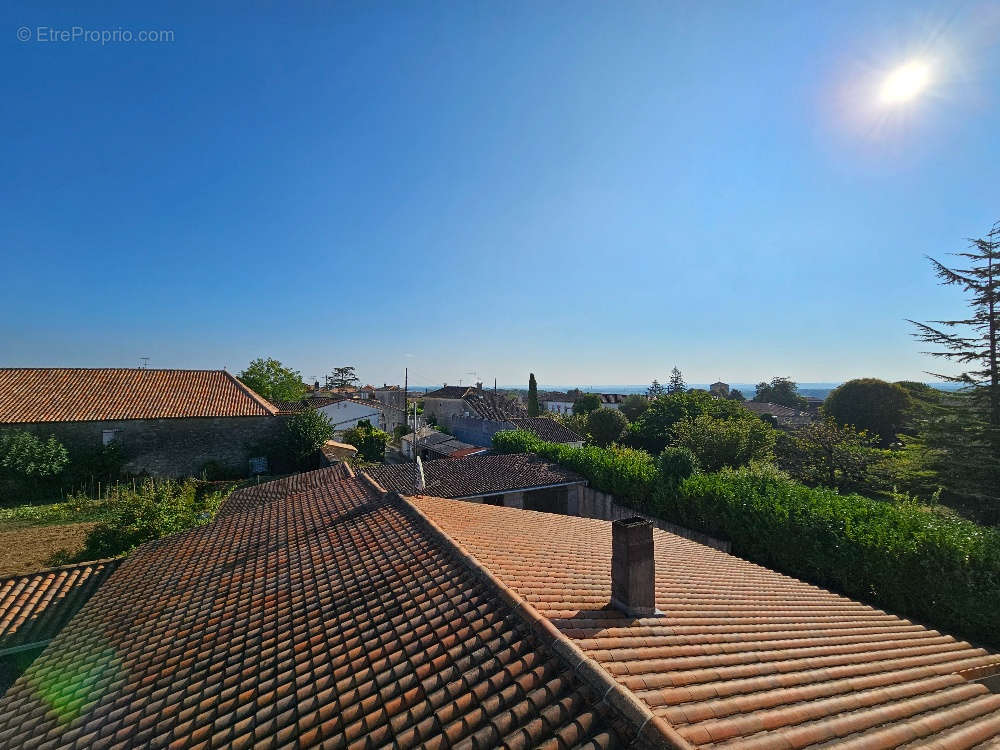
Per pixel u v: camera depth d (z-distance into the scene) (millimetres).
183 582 8289
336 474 16938
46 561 16922
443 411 56156
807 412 74062
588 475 23516
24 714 5281
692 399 40219
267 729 3975
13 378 30719
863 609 8016
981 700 4574
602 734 3154
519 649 4215
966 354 24812
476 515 10781
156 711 4691
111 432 29109
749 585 8383
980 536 11203
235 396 35125
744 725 3377
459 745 3295
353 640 5086
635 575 5559
